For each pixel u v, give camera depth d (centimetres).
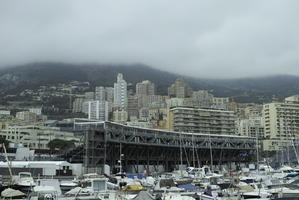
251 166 14775
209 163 18850
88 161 12269
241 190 5881
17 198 4822
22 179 6266
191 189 6638
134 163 16250
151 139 15750
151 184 7475
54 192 5197
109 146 13750
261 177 8388
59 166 9944
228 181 7906
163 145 15975
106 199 4953
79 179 7869
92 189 5894
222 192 5606
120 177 8806
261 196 5375
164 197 5019
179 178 8894
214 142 18488
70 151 13625
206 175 9919
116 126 14075
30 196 4891
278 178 8094
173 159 17462
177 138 16850
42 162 9856
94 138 12662
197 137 17850
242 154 18900
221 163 19600
